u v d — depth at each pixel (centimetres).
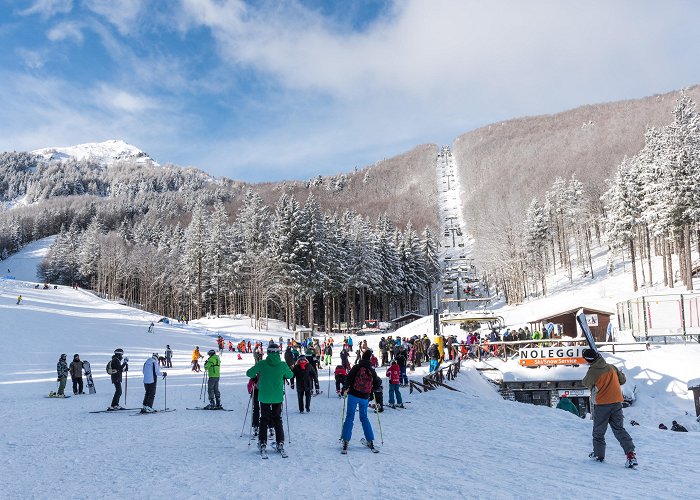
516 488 625
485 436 1053
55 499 586
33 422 1234
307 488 618
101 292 12025
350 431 856
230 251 8412
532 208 8494
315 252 6912
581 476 696
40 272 14962
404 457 815
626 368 2966
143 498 581
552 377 2798
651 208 5756
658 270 6881
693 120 7181
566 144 17275
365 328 7500
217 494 593
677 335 3512
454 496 584
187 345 5009
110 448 898
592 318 4141
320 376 2645
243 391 2017
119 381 1478
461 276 10788
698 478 685
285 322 8012
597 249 9388
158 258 11106
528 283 9175
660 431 1114
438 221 17838
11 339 3859
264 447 814
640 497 587
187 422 1229
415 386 2100
